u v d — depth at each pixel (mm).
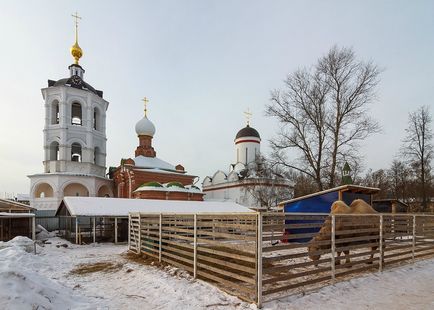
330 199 17578
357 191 18109
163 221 10930
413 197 42719
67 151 38188
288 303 6289
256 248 6238
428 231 12047
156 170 42656
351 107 25562
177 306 6262
